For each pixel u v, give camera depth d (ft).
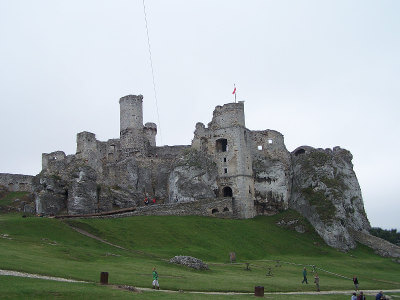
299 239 322.34
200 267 185.57
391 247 321.73
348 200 381.60
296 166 401.29
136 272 154.81
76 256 177.06
